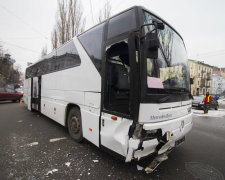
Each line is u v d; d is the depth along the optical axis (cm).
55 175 247
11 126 550
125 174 257
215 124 716
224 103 2502
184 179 250
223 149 391
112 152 251
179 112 281
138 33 219
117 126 238
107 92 275
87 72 328
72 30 1206
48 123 611
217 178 256
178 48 329
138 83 211
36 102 717
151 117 218
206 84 4125
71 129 414
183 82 324
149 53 205
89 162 294
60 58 478
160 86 236
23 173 250
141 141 210
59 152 336
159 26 200
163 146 249
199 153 363
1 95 1351
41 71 658
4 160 293
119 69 269
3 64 3409
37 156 314
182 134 288
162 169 281
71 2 1198
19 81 4575
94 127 298
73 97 388
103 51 281
